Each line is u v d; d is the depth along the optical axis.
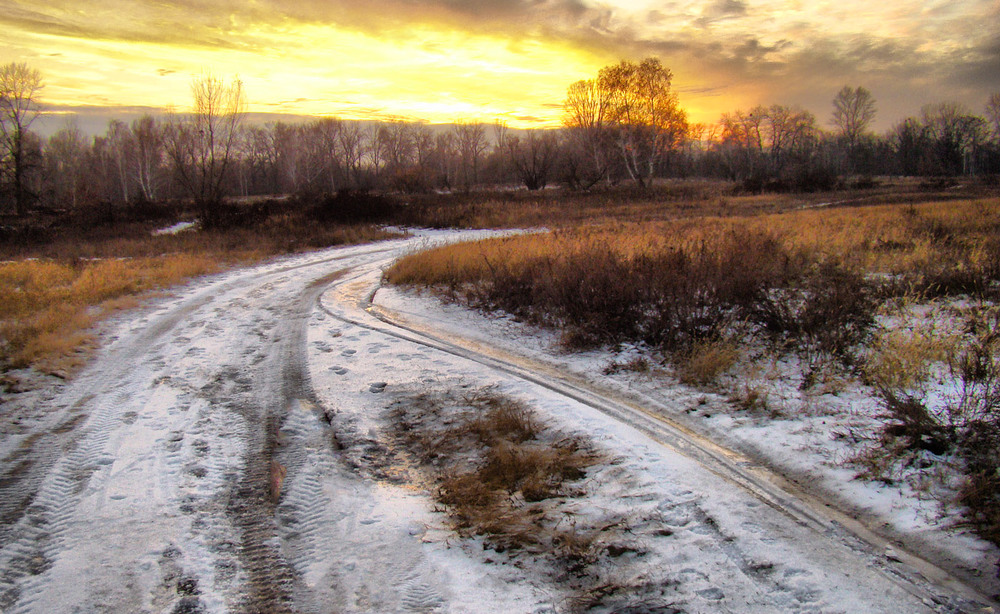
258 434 5.55
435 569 3.52
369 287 13.22
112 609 3.24
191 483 4.63
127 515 4.18
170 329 9.69
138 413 6.05
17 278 14.05
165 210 34.22
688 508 3.92
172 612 3.21
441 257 13.84
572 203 39.25
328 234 25.52
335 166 95.69
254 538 3.92
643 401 5.85
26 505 4.30
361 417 5.88
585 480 4.42
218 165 41.47
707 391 5.90
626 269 8.84
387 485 4.58
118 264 16.19
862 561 3.30
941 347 5.81
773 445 4.68
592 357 7.30
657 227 19.94
